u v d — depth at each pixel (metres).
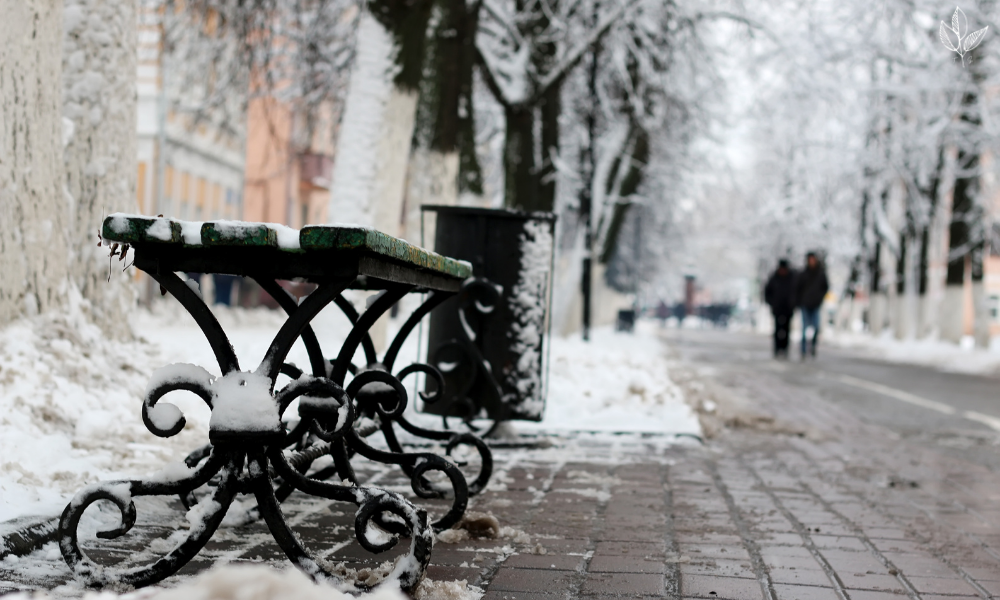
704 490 6.72
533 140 21.66
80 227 8.54
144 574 3.67
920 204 33.56
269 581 1.99
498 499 6.02
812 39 23.33
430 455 4.87
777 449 9.11
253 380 3.75
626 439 9.09
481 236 7.91
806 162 31.91
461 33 16.38
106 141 8.66
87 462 5.43
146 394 3.73
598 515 5.70
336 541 4.70
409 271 4.38
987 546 5.33
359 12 20.84
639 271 47.72
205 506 3.70
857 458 8.74
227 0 19.91
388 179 13.68
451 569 4.32
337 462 4.77
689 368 20.45
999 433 11.38
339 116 23.03
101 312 8.62
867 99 27.94
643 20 23.66
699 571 4.50
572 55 21.52
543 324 8.03
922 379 21.41
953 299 32.41
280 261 3.73
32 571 3.86
